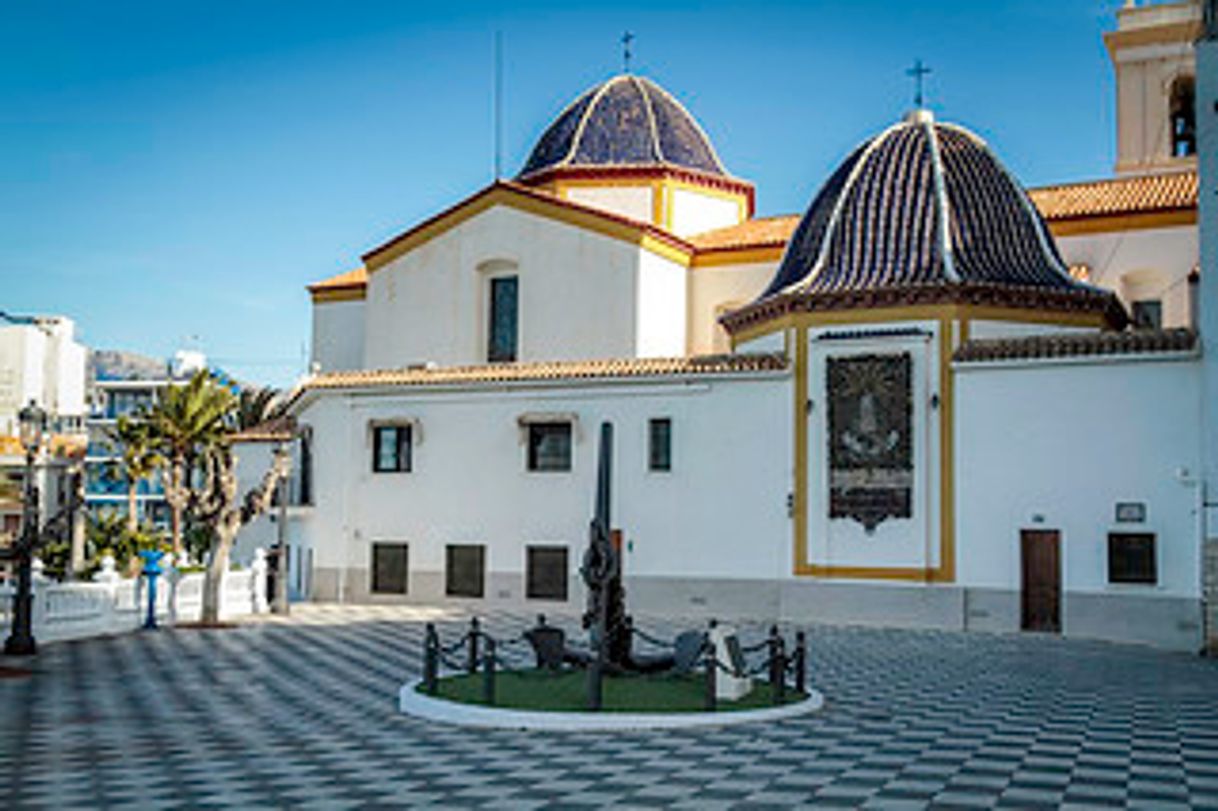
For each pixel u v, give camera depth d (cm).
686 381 3069
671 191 4000
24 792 1123
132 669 2056
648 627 2803
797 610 2900
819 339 2912
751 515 2983
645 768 1225
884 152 3209
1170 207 3250
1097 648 2433
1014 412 2711
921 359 2816
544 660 1822
